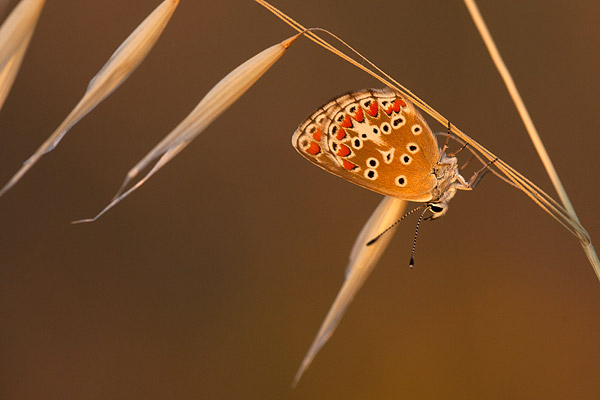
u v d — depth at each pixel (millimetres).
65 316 325
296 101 368
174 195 354
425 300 327
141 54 255
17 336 320
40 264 334
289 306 331
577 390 302
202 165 359
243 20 374
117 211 346
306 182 359
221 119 365
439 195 267
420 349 313
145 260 342
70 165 347
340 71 367
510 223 334
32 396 310
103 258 339
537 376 303
